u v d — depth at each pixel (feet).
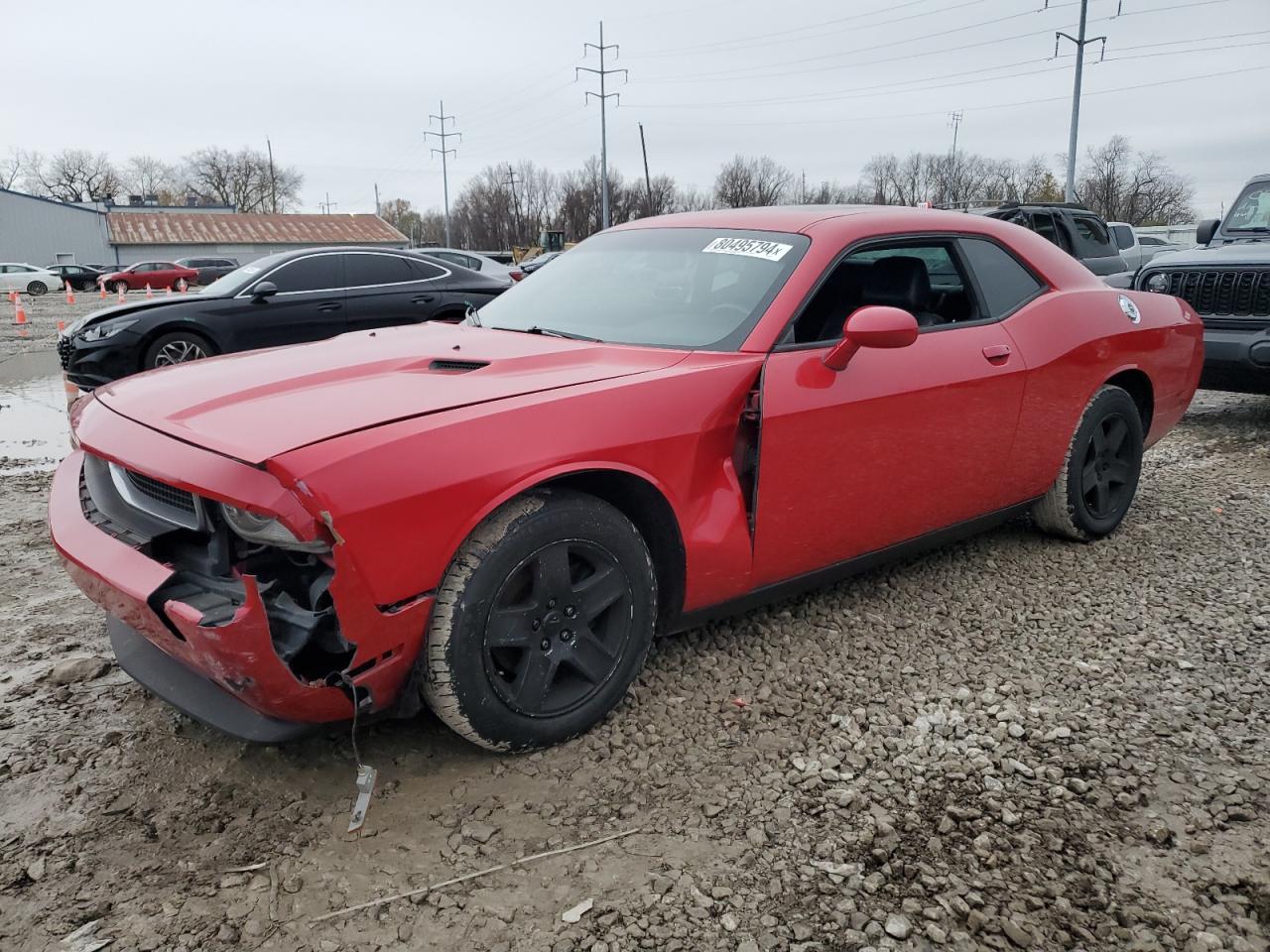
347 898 7.09
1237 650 11.29
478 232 298.97
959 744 9.21
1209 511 16.74
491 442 8.02
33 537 15.39
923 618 12.12
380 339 11.43
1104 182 215.10
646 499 9.29
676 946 6.62
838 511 10.84
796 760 8.90
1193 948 6.65
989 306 12.79
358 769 8.27
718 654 10.97
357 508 7.25
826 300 10.91
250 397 8.78
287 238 232.53
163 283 136.46
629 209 253.44
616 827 7.93
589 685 9.06
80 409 10.00
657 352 10.22
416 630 7.81
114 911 6.93
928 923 6.85
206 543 8.25
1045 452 13.43
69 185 360.69
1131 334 14.47
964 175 233.96
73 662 10.49
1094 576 13.56
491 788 8.44
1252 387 22.76
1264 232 27.20
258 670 7.25
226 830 7.86
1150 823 8.01
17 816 8.02
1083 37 121.39
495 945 6.63
